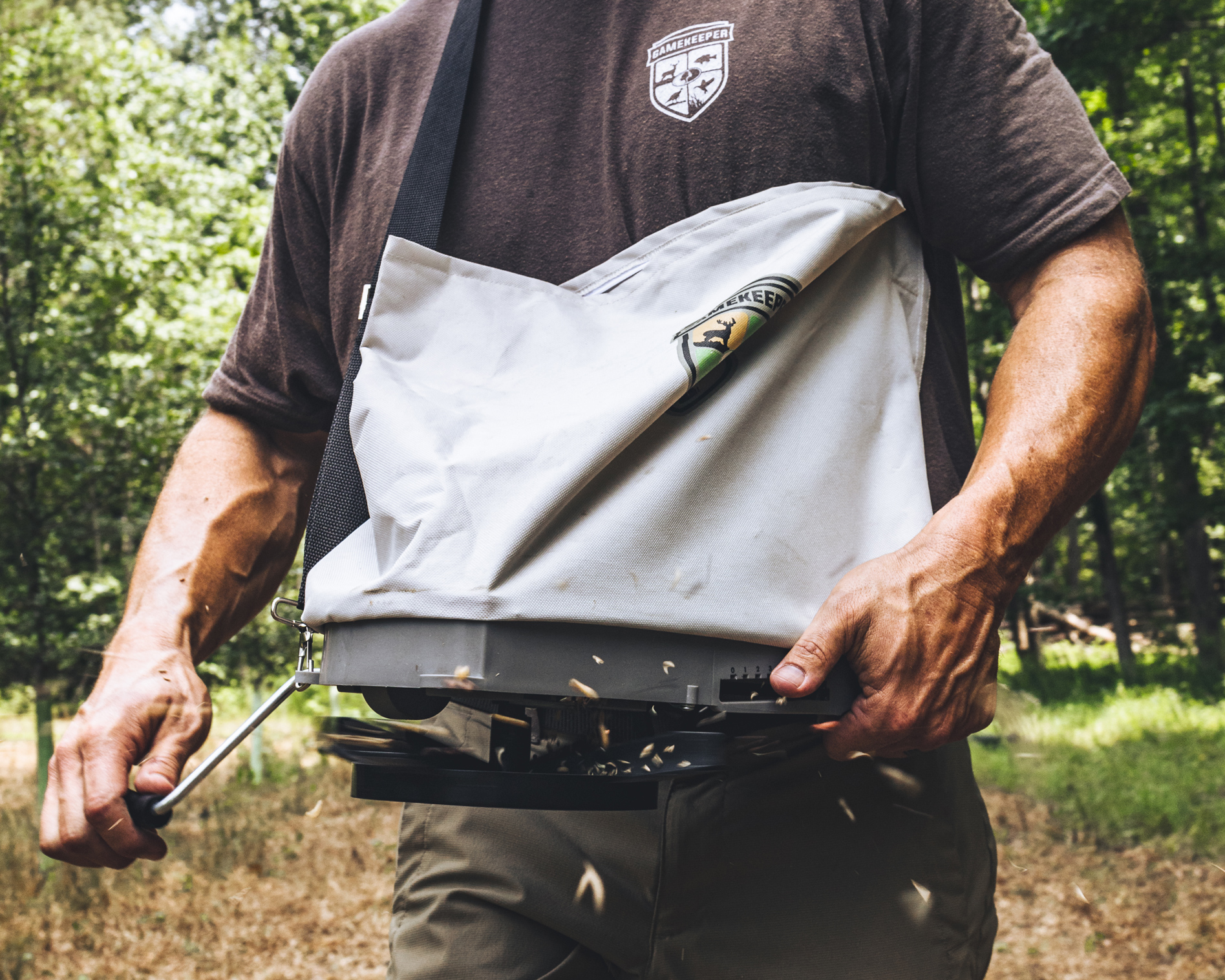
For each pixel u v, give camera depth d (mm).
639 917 1180
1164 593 27125
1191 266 13445
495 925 1226
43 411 6730
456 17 1193
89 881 6488
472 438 894
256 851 7211
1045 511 926
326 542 962
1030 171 1053
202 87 11805
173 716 1058
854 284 1016
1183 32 11969
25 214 6707
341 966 5262
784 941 1128
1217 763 9734
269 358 1334
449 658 823
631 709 903
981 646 885
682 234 997
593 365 944
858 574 864
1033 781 8758
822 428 934
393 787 906
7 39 7336
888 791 1114
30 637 6703
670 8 1095
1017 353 1016
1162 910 5727
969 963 1147
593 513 845
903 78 1066
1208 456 16859
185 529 1236
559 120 1123
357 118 1253
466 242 1132
